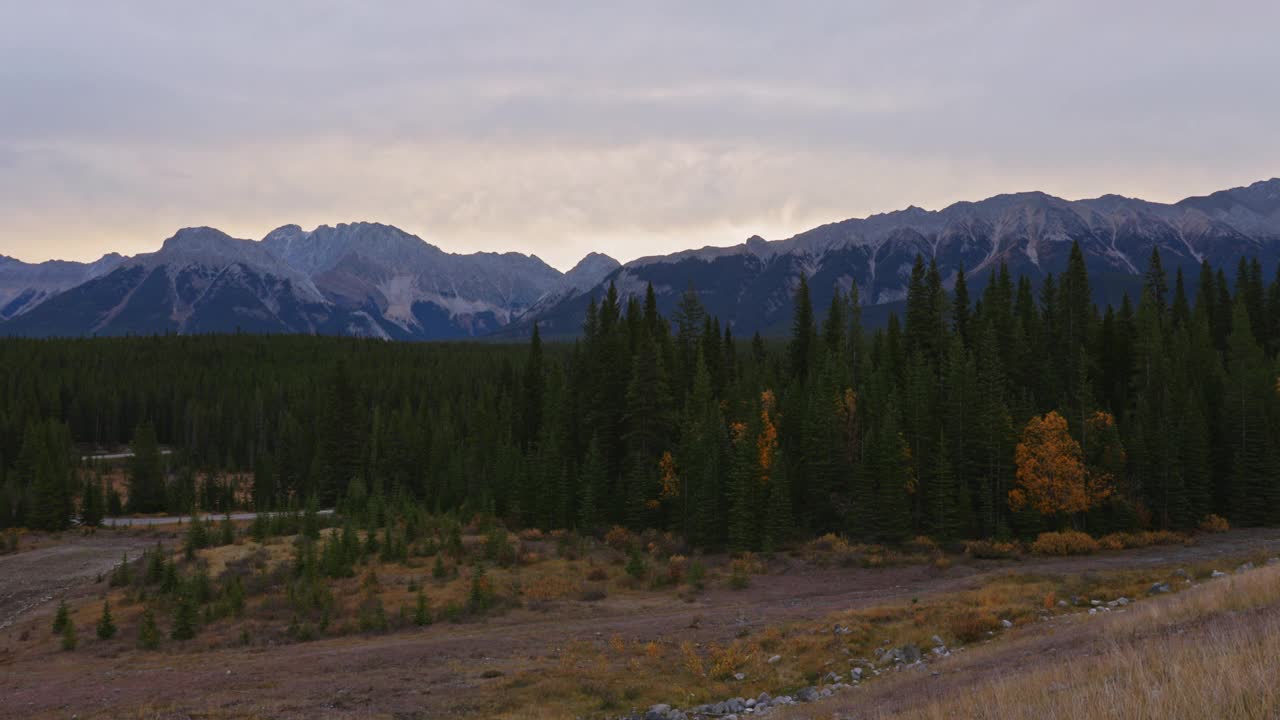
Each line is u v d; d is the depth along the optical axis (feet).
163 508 431.02
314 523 269.23
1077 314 351.05
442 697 95.55
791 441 280.51
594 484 273.75
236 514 411.13
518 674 104.73
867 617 126.93
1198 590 95.66
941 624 116.88
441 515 302.45
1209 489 246.68
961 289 372.58
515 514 290.97
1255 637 42.88
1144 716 32.96
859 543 226.79
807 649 111.24
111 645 151.94
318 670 113.70
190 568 221.87
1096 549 204.64
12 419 504.84
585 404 336.29
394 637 144.77
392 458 404.77
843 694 80.23
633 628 137.28
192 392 631.97
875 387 282.15
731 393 313.32
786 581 190.49
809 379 314.96
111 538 318.86
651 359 292.61
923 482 245.45
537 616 158.30
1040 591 138.82
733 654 109.91
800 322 400.26
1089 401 251.80
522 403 386.11
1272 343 369.91
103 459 536.01
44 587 228.43
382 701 94.63
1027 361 309.83
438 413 525.34
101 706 99.66
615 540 248.73
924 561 201.36
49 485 345.92
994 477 241.14
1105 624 85.61
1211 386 281.13
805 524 246.68
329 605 169.48
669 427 288.92
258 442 562.66
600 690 96.12
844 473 255.70
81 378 646.74
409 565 216.33
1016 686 49.14
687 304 381.40
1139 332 310.45
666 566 212.02
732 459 252.62
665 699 92.53
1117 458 232.53
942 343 329.72
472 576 197.88
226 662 126.62
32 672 132.77
